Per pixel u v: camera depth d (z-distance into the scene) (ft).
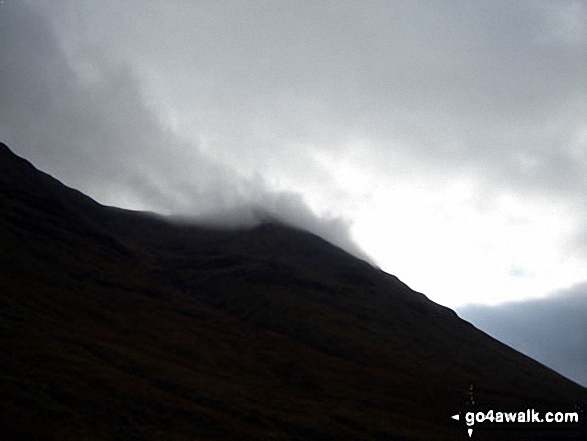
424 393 517.14
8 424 254.06
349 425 380.17
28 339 378.94
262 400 393.50
